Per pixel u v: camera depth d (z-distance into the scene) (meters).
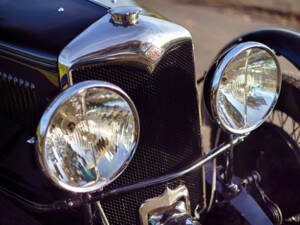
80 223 1.53
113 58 1.37
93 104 1.26
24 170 1.66
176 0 6.02
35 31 1.50
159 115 1.48
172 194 1.54
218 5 5.84
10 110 1.64
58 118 1.23
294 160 1.70
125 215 1.52
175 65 1.47
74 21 1.48
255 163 1.81
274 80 1.51
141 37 1.40
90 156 1.29
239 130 1.49
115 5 1.54
